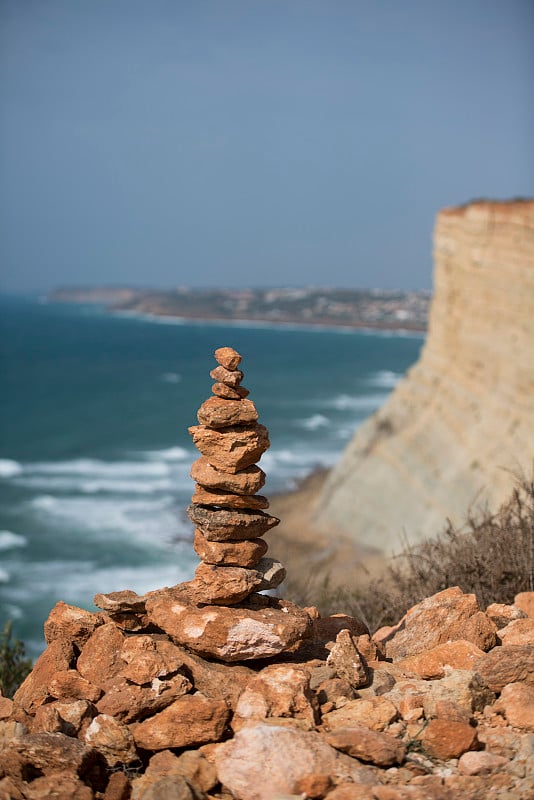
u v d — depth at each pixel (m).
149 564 37.03
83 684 6.04
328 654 6.59
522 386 28.53
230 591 6.12
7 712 5.93
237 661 6.19
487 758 5.09
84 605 32.19
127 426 81.69
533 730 5.52
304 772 4.91
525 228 29.59
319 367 150.00
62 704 5.74
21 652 11.94
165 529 42.34
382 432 37.28
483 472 28.78
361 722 5.51
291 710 5.56
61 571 36.19
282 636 5.97
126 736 5.45
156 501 49.28
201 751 5.42
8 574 35.59
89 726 5.55
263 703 5.55
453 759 5.26
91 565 36.97
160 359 162.75
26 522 44.34
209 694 5.93
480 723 5.66
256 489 6.30
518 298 29.70
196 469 6.34
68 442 72.50
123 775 5.25
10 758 5.18
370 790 4.71
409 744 5.36
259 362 161.12
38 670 6.45
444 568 9.91
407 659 6.64
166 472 59.06
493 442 29.00
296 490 48.81
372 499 35.44
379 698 5.70
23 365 145.75
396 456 35.06
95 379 125.06
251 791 4.88
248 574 6.18
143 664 5.84
